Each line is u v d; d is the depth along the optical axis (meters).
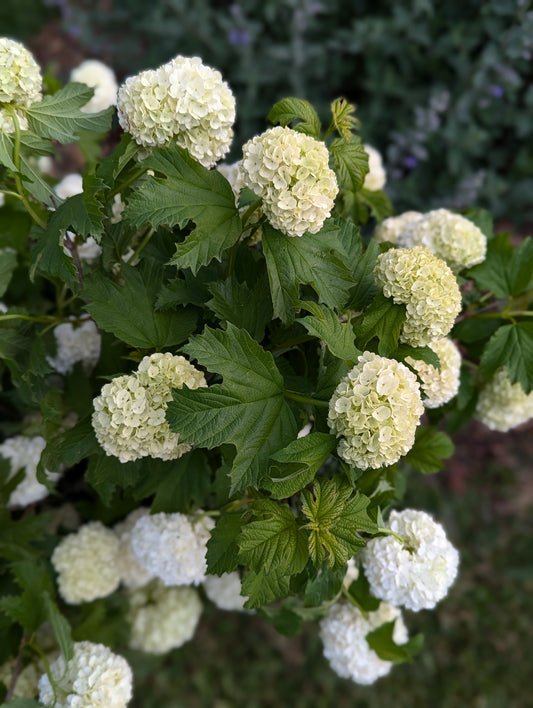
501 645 1.00
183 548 0.44
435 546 0.43
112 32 1.39
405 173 1.30
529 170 1.25
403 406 0.33
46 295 0.56
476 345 0.52
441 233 0.47
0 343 0.45
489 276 0.49
